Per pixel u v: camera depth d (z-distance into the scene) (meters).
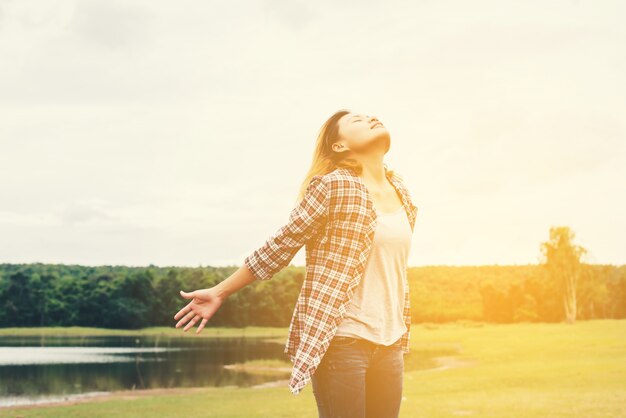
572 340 41.25
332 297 2.07
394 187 2.45
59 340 86.19
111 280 118.00
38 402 19.11
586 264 89.69
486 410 11.55
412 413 11.38
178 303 114.38
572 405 11.70
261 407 13.52
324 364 2.11
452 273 109.88
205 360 42.88
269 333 105.00
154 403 15.93
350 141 2.34
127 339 89.44
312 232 2.16
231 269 124.62
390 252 2.21
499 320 95.06
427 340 53.94
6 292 114.12
